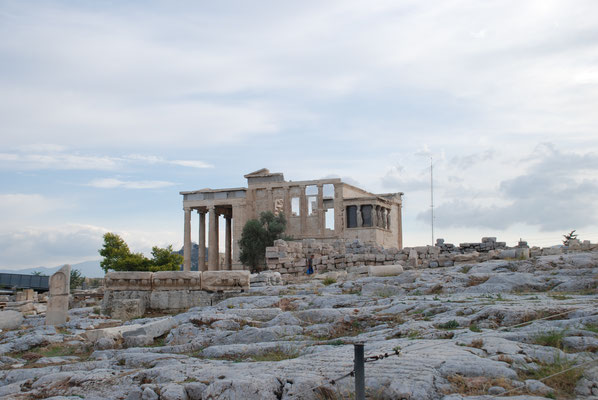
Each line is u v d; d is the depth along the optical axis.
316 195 92.25
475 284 25.70
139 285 31.42
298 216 92.00
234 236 93.38
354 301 23.81
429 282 26.45
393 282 28.42
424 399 10.47
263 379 11.84
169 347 19.28
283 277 40.62
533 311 16.53
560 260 28.23
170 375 14.36
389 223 94.12
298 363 13.46
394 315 19.73
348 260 41.53
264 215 90.38
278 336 18.88
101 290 48.31
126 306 29.92
